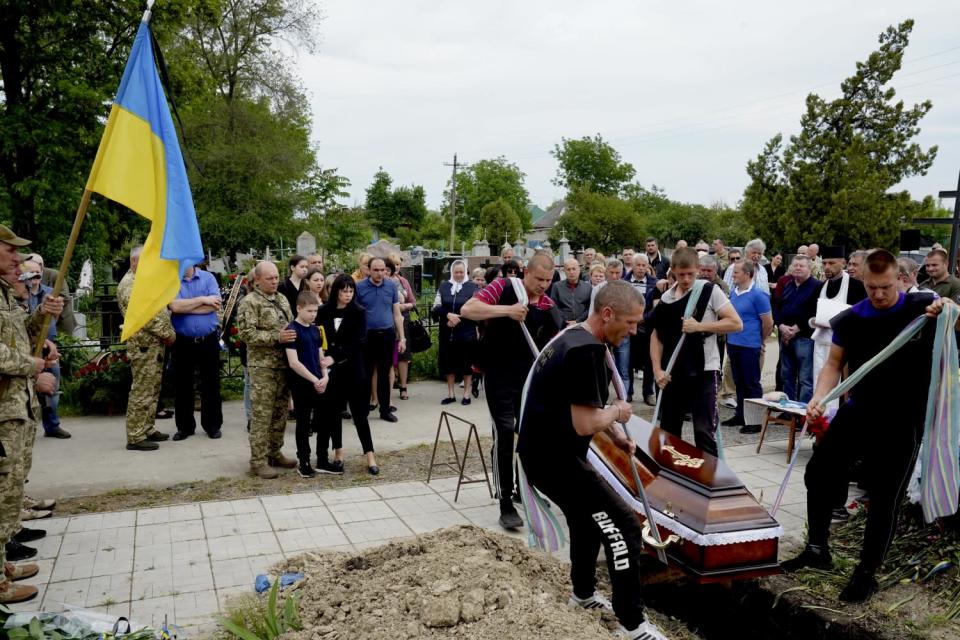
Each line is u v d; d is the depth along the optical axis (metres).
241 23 28.09
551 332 4.96
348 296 6.00
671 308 5.23
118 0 15.73
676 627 3.85
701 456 4.14
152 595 3.80
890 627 3.48
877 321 3.80
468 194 75.06
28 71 15.84
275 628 3.15
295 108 30.25
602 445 4.37
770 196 29.64
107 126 4.12
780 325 8.00
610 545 3.17
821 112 28.05
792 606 3.75
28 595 3.73
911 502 4.29
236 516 5.05
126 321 4.23
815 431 6.06
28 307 6.38
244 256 30.45
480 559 3.53
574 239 44.44
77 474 6.05
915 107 27.59
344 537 4.67
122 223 18.17
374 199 74.06
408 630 2.93
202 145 28.42
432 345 11.27
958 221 10.41
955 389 3.62
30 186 15.43
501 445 4.82
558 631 2.87
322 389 5.86
